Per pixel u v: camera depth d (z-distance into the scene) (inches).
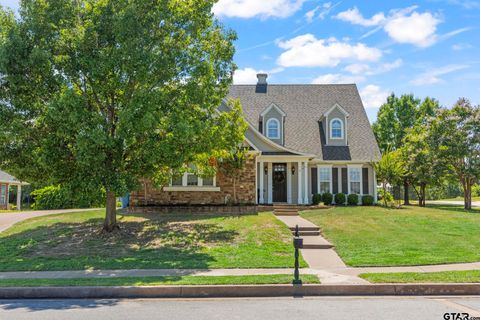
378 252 524.1
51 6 541.3
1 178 1396.4
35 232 664.4
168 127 540.4
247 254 514.9
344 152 1093.1
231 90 1235.2
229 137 730.2
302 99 1226.6
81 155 506.9
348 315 286.8
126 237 615.5
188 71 578.6
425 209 940.0
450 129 1088.8
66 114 499.2
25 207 1590.8
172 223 714.8
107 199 644.7
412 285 363.6
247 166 930.7
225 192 923.4
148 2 559.5
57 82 540.4
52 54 542.3
